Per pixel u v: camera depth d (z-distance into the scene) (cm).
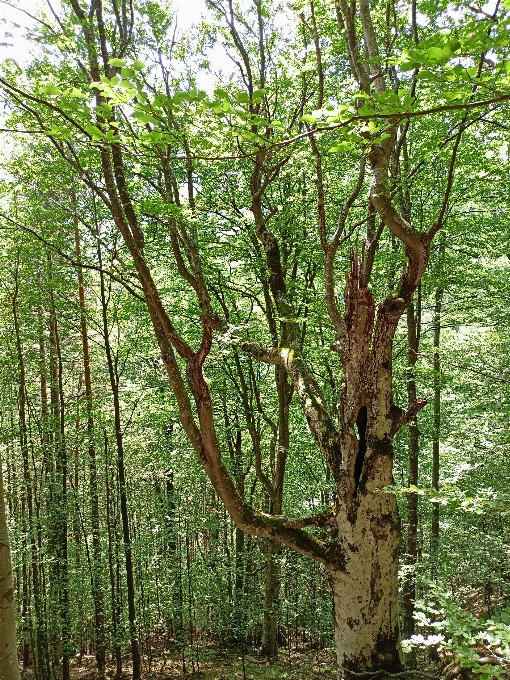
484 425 684
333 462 510
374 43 474
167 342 481
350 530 484
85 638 1335
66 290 1136
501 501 333
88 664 1352
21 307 1162
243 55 684
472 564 880
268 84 805
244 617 1091
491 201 882
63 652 1063
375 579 477
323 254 921
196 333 1153
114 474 1314
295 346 621
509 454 709
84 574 1120
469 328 1230
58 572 1062
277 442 1115
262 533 500
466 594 920
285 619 1250
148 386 1277
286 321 627
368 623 475
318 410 549
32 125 619
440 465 1130
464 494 355
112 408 1303
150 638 1473
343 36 614
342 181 942
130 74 259
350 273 487
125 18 507
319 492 1316
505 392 700
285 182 943
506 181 816
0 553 279
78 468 1257
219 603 1089
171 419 1308
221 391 1196
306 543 497
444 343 1238
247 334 966
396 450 1170
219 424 1282
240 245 975
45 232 1013
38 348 1280
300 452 1281
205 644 1310
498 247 1005
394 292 504
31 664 1318
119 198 462
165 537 1134
